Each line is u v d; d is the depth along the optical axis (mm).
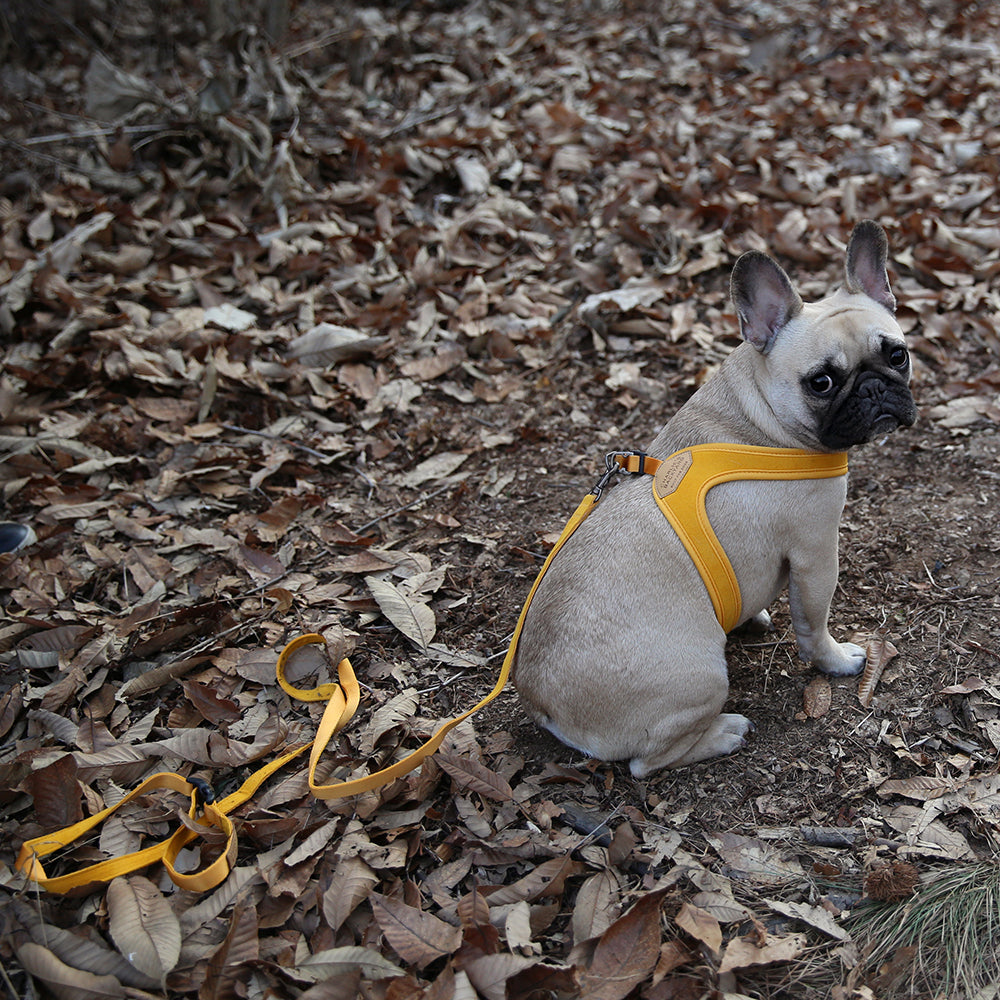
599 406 4875
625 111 7355
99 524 4254
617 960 2373
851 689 3205
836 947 2441
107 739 3182
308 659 3500
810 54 8422
